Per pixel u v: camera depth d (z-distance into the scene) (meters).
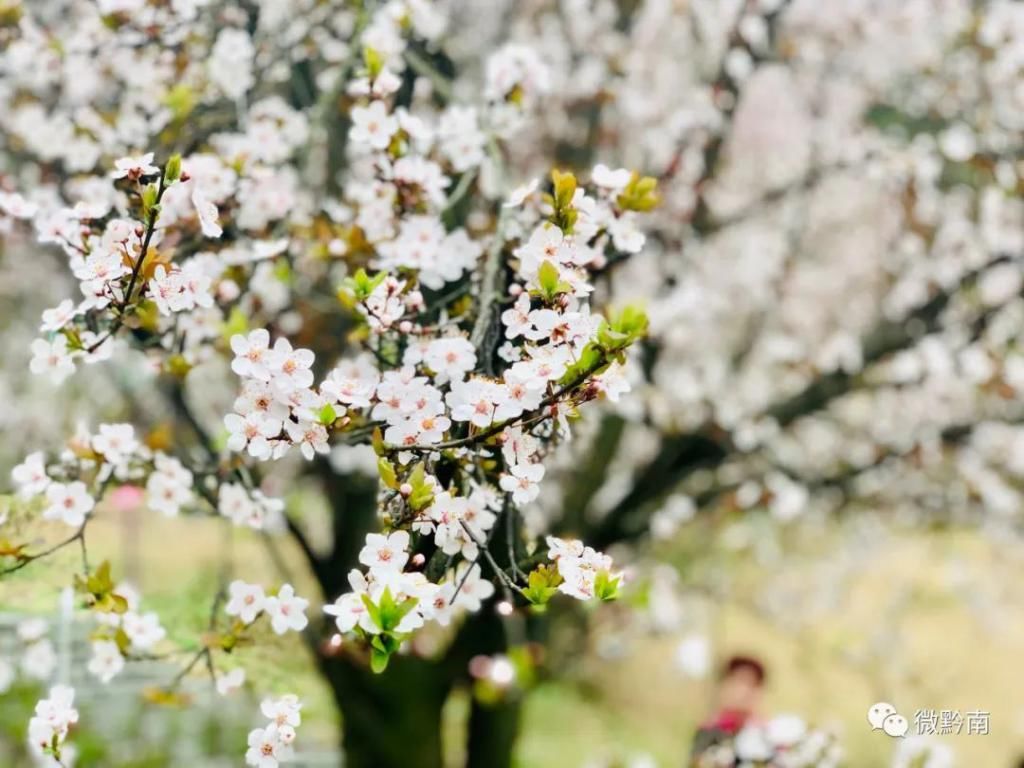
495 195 0.88
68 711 0.65
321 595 1.36
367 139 0.74
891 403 1.60
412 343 0.66
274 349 0.55
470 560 0.58
